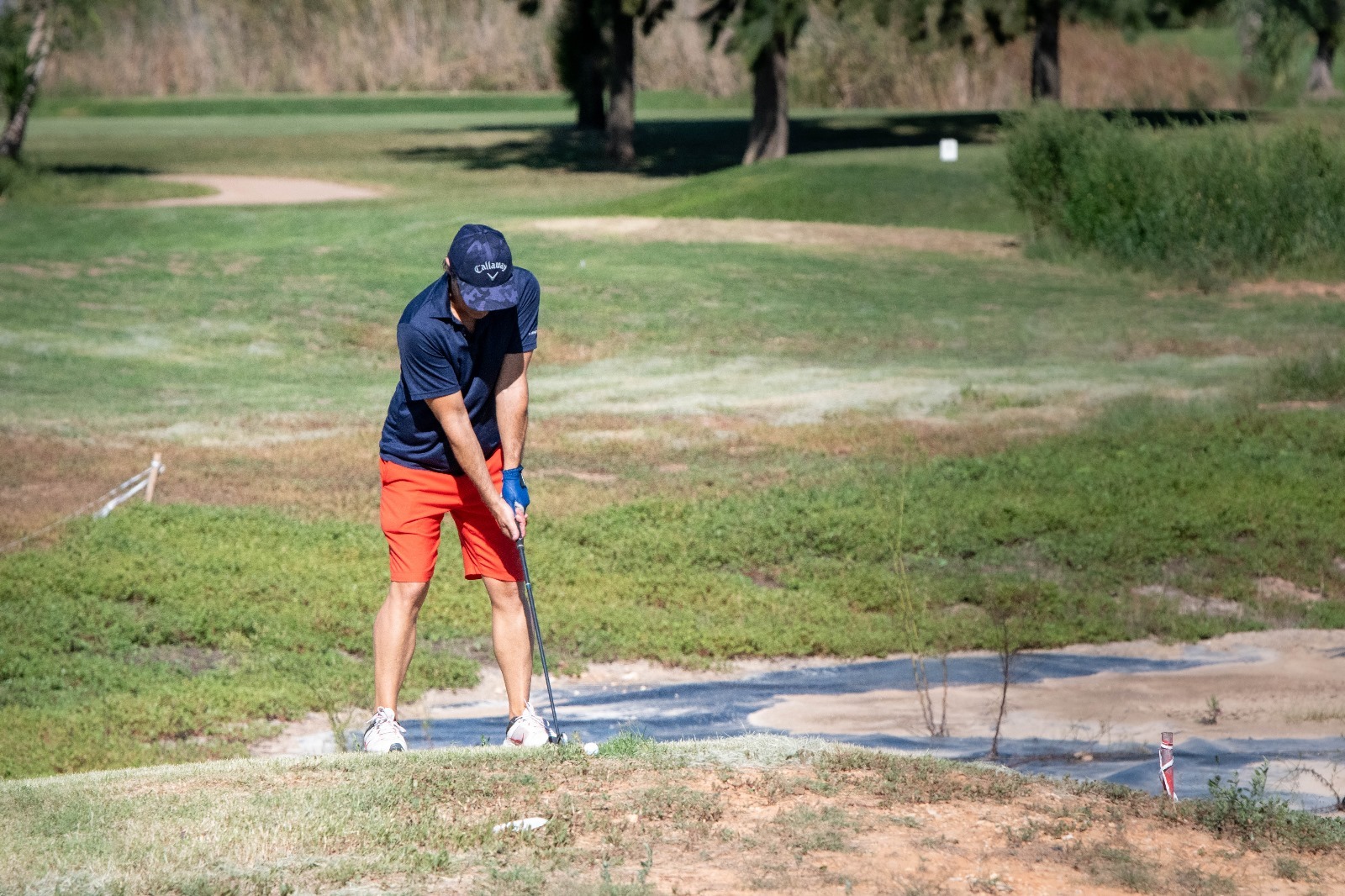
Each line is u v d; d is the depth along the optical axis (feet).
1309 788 43.01
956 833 29.09
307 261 214.48
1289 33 442.09
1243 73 484.33
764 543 96.94
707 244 234.99
